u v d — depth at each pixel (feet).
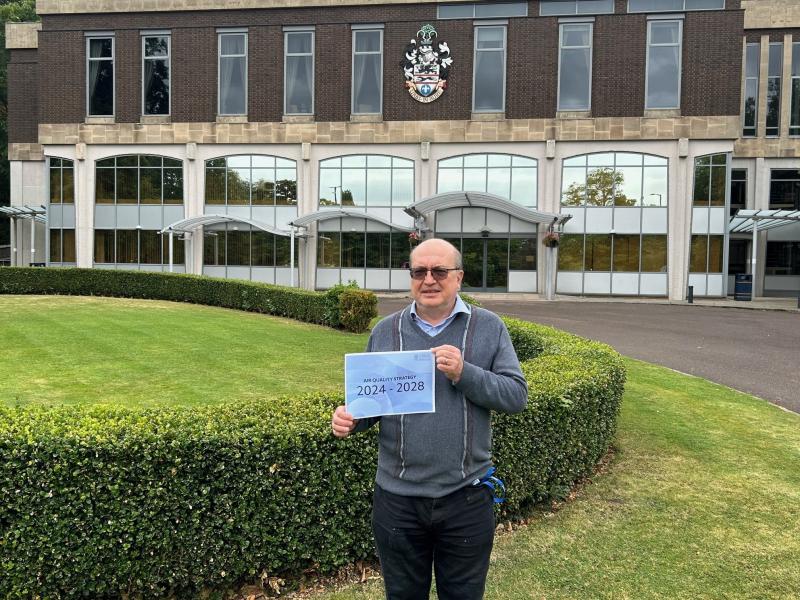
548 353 19.88
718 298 78.89
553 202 81.05
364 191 84.69
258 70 84.84
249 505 10.33
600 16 78.95
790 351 37.96
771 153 89.35
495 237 83.05
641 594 10.49
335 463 10.78
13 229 95.35
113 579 9.79
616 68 79.15
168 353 31.04
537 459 13.44
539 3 80.07
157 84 86.63
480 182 82.79
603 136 79.56
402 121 83.10
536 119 80.79
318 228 85.56
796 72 88.17
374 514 7.79
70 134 87.20
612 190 80.12
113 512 9.71
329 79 83.92
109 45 86.69
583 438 15.15
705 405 23.39
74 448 9.51
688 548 12.12
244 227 86.48
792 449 18.25
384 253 85.05
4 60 127.24
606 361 17.81
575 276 81.30
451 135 82.28
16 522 9.43
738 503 14.33
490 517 7.66
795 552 12.01
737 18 76.74
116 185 87.35
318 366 29.04
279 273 86.28
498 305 69.00
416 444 7.32
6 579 9.47
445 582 7.61
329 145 84.74
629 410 22.40
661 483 15.55
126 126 86.43
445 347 7.04
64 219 88.58
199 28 84.99
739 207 91.09
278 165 85.81
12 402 21.27
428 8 81.76
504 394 7.21
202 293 57.52
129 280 61.05
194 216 84.64
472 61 81.71
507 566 11.37
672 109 78.48
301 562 10.90
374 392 7.20
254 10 84.23
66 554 9.57
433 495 7.34
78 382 24.59
